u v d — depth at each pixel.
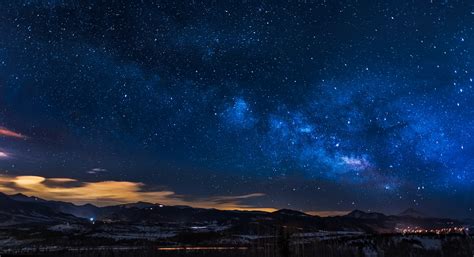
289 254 46.41
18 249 151.75
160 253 127.00
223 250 126.75
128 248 149.50
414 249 103.00
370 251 102.50
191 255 120.06
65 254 125.94
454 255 99.69
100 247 163.62
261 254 101.06
